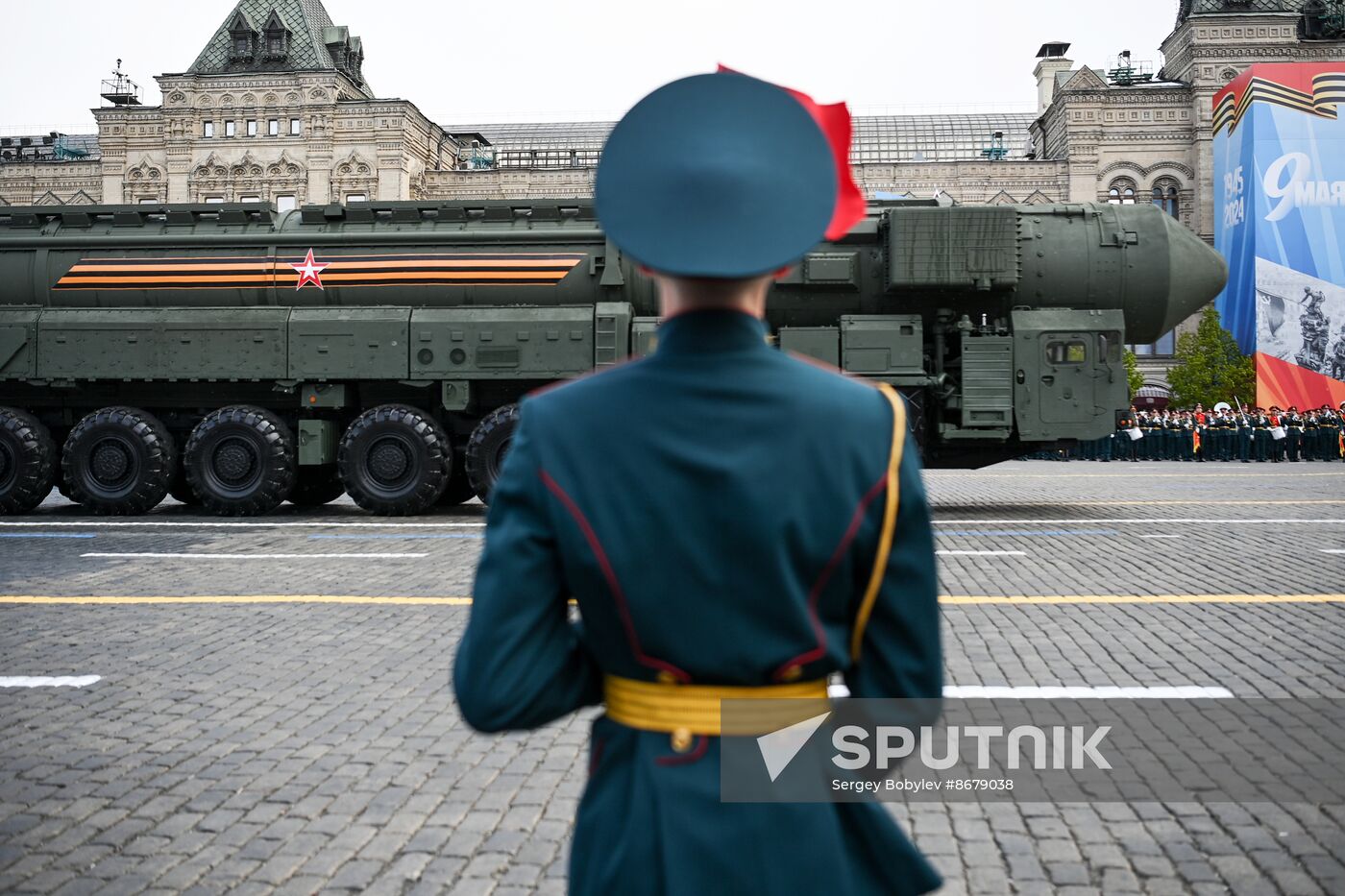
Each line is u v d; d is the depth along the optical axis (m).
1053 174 46.56
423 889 3.56
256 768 4.70
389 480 14.32
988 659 6.46
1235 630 7.23
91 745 5.01
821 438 1.53
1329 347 39.56
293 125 45.69
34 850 3.86
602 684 1.71
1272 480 21.41
